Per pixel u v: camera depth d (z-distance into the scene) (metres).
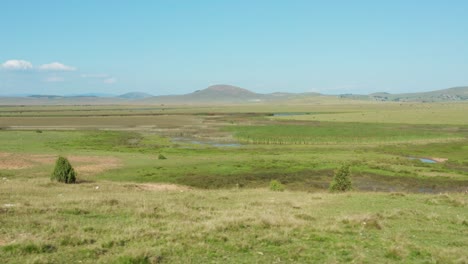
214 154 61.69
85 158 52.19
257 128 109.12
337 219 19.97
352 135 90.38
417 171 48.66
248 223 18.23
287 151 67.12
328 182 42.97
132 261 12.62
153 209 21.22
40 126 120.62
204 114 192.50
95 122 139.12
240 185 40.56
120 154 57.69
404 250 14.62
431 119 135.88
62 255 13.07
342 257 14.05
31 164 46.59
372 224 18.81
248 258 13.61
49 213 19.27
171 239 15.24
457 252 14.65
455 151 68.69
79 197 25.34
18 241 13.88
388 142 81.38
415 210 23.16
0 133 89.00
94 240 14.91
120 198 25.48
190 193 30.12
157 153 61.84
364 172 47.53
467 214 23.03
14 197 24.30
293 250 14.53
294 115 178.00
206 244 14.86
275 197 29.03
